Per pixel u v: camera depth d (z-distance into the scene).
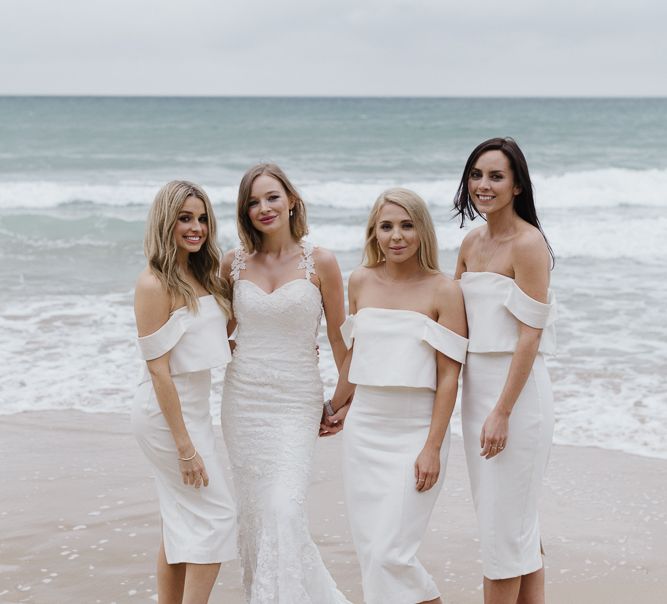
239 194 3.71
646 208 18.92
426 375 3.36
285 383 3.69
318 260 3.77
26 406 6.72
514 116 57.28
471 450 3.38
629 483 5.37
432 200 19.66
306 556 3.56
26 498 5.12
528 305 3.18
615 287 10.85
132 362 7.79
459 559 4.42
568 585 4.16
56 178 22.94
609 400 6.77
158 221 3.42
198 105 82.12
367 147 32.88
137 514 4.91
